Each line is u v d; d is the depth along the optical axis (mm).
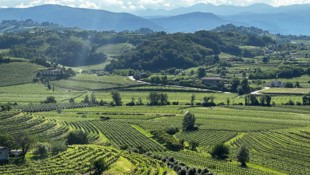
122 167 193125
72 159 196750
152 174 187750
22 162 188750
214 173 197375
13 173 169750
